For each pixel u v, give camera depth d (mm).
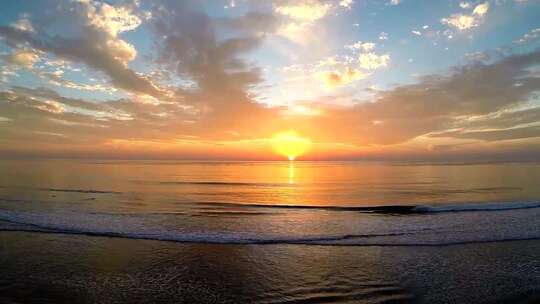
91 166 98250
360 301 8836
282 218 20391
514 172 68125
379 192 35750
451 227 17547
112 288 9531
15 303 8461
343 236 15609
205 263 11805
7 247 13297
